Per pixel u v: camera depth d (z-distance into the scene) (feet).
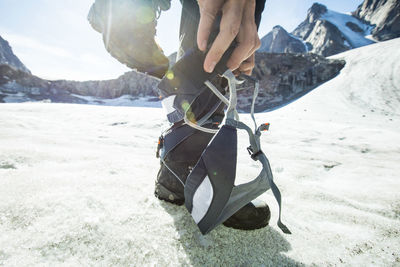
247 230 2.46
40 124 11.12
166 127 3.18
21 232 2.04
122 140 8.76
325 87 92.43
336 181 5.09
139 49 2.61
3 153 4.60
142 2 2.49
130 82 144.87
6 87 122.93
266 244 2.26
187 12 2.84
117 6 2.41
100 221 2.33
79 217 2.35
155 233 2.25
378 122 34.35
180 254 2.00
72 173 3.80
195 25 2.74
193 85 2.04
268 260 2.02
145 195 3.11
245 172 4.89
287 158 7.32
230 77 1.89
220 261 1.96
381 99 65.41
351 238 2.47
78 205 2.60
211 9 1.72
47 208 2.46
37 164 4.25
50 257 1.79
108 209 2.60
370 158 7.89
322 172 5.85
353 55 122.62
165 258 1.93
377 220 2.92
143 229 2.30
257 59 122.21
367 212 3.26
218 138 1.93
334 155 7.89
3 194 2.68
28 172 3.61
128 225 2.33
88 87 147.84
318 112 53.78
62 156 4.93
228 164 1.86
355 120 37.52
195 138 2.81
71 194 2.87
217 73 1.92
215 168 1.88
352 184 4.75
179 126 2.87
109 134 10.34
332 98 74.43
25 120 11.57
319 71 112.68
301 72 115.96
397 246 2.32
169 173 2.89
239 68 2.43
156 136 10.80
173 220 2.52
